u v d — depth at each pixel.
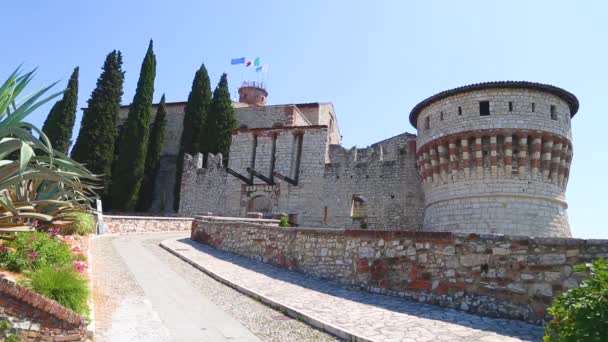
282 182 38.88
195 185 43.19
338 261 13.82
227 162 45.78
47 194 13.36
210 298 11.20
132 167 44.28
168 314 9.34
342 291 12.44
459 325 8.88
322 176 37.41
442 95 23.72
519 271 9.77
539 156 21.67
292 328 8.76
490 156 21.88
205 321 9.02
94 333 7.41
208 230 23.02
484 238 10.47
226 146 46.19
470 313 10.07
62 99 44.34
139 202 46.56
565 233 22.28
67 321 6.85
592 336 4.68
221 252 20.28
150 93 47.59
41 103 9.25
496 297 9.92
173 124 55.19
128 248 19.36
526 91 22.20
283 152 39.69
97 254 16.27
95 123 43.91
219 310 10.01
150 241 23.34
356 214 38.22
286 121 50.12
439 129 23.84
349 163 36.62
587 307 4.84
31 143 8.58
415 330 8.38
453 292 10.64
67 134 43.69
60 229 15.71
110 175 44.66
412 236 11.88
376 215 34.28
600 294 4.87
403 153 34.41
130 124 45.66
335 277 13.74
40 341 6.55
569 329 4.98
